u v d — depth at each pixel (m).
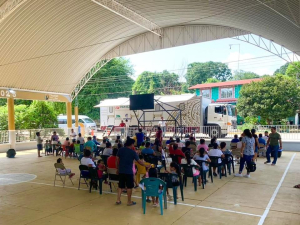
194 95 20.44
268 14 13.29
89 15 16.23
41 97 20.94
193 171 6.88
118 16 17.14
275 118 25.44
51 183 8.36
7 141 18.28
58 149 15.04
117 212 5.54
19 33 15.22
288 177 8.41
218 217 5.13
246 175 8.50
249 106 26.00
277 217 5.07
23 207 6.04
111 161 6.81
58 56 19.50
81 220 5.16
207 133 17.78
